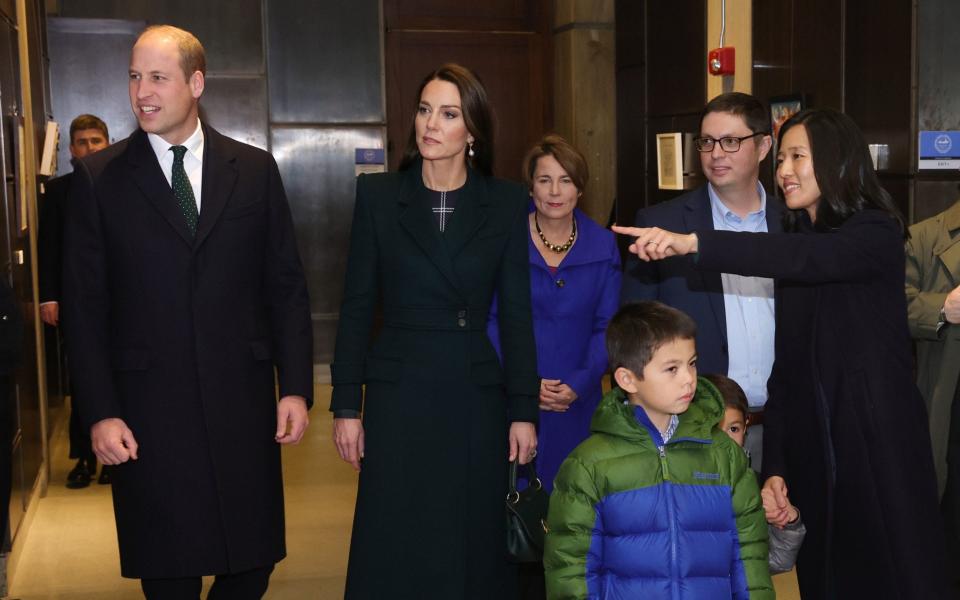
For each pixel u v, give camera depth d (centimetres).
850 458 241
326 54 806
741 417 269
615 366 229
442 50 896
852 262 235
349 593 280
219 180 282
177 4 783
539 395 286
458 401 277
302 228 815
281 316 296
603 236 328
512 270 286
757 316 299
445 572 276
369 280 283
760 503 231
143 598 395
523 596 314
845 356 243
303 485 544
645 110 761
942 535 241
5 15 475
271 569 302
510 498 277
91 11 766
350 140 815
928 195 422
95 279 273
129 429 274
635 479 225
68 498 527
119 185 275
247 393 285
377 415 279
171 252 275
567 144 314
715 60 548
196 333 276
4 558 384
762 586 228
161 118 272
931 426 341
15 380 445
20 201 493
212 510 279
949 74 422
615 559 225
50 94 699
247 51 796
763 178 532
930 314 333
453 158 279
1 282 310
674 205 309
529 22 905
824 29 479
